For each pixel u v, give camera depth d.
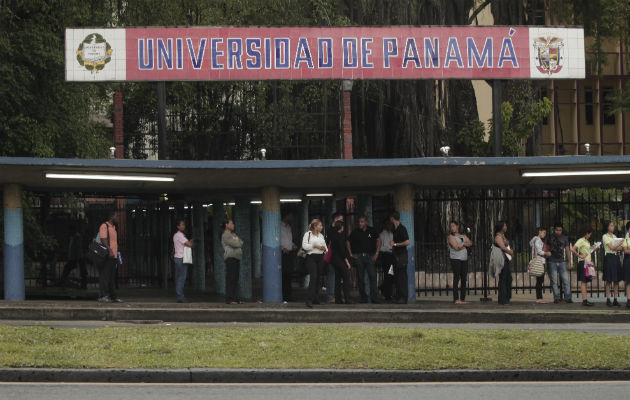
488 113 53.59
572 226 38.50
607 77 56.62
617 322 20.62
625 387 11.90
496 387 11.84
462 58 26.50
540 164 21.84
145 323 19.17
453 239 23.30
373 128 38.53
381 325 19.58
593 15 42.22
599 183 26.56
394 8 36.53
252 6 37.72
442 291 29.34
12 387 11.26
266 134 40.34
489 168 22.50
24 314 19.69
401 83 36.81
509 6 39.28
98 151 33.84
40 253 31.50
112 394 10.87
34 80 28.97
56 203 32.38
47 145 29.05
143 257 31.12
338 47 26.22
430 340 14.87
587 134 57.47
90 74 25.69
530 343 14.57
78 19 30.47
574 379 12.51
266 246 24.42
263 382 12.02
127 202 34.28
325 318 20.27
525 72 26.67
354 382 12.13
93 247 22.03
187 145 40.75
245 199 26.84
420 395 11.16
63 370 11.77
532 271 24.44
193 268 32.06
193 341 14.42
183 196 29.36
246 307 21.25
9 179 22.55
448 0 37.69
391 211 25.03
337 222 22.86
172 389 11.33
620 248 22.45
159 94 25.81
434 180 24.72
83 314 19.83
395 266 23.31
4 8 27.45
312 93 40.06
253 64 26.00
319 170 22.05
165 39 25.84
